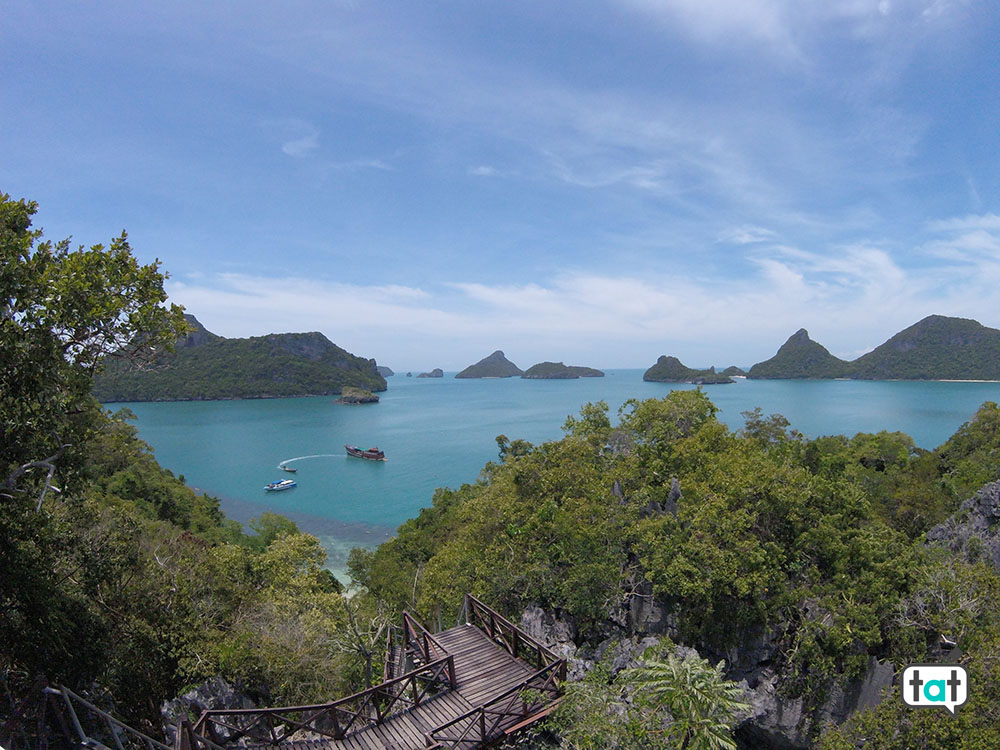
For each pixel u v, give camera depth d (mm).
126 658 20969
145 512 63562
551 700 17875
